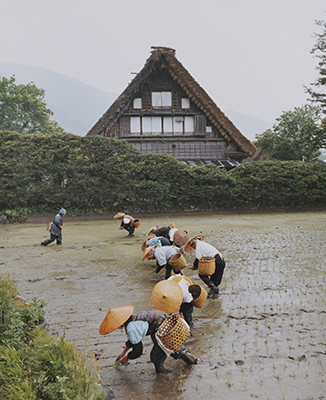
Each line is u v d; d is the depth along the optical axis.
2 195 18.61
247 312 5.67
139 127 24.14
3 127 32.34
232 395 3.51
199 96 23.75
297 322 5.23
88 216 19.98
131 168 20.52
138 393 3.59
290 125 30.31
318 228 14.73
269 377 3.81
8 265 9.11
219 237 12.73
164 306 3.99
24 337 4.47
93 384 3.32
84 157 20.06
